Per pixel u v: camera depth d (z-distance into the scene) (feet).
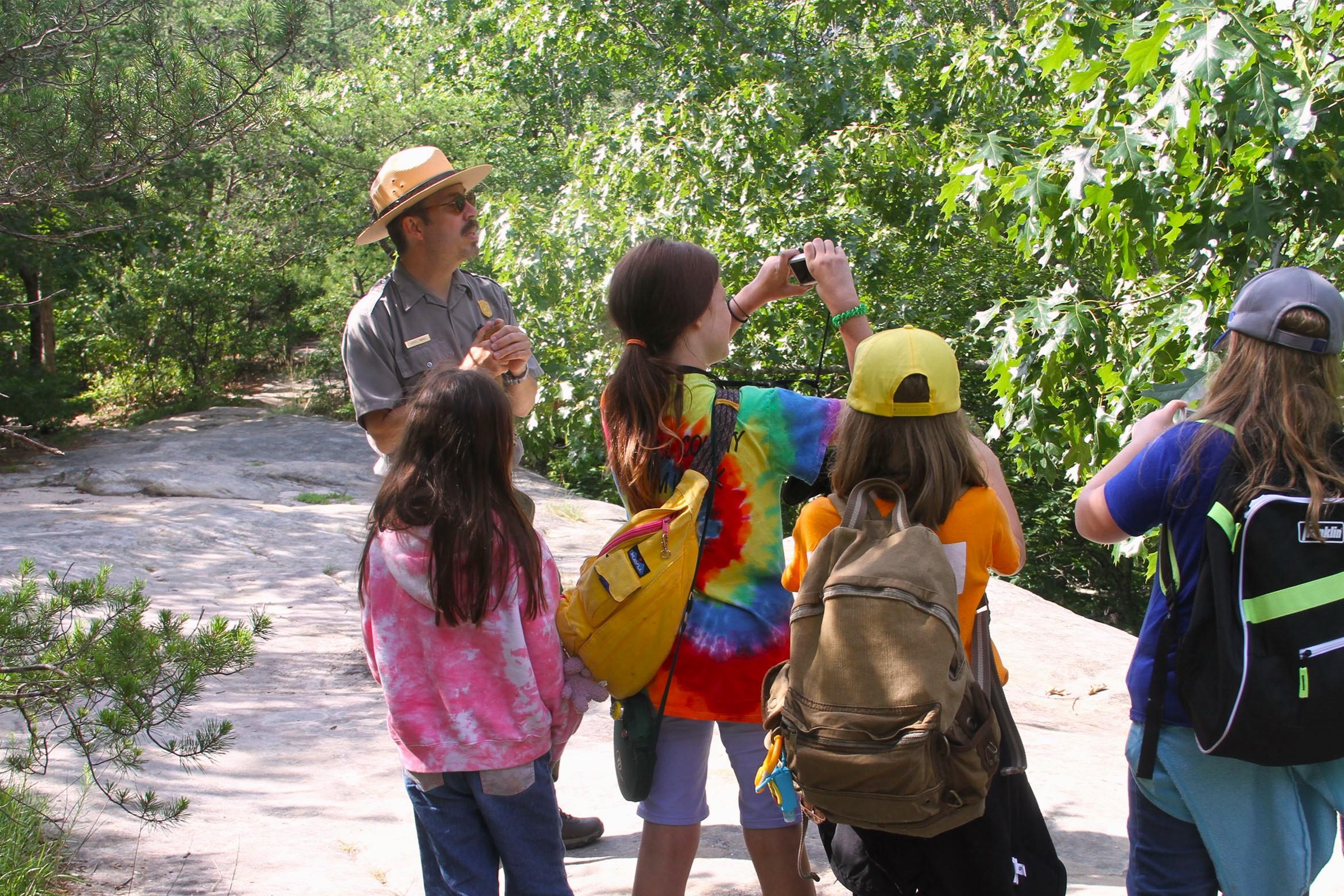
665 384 8.01
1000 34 40.57
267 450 49.39
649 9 65.00
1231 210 16.88
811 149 44.19
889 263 44.88
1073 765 15.39
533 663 7.65
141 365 67.46
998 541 7.12
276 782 14.24
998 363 20.11
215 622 11.37
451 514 7.37
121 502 36.35
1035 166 19.56
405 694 7.58
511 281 39.29
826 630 6.54
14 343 60.39
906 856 6.92
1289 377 6.48
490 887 7.77
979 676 7.09
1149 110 18.33
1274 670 6.08
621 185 43.52
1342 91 16.26
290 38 31.89
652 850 8.18
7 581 23.75
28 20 29.66
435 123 64.23
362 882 10.72
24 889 9.82
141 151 27.91
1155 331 18.63
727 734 8.08
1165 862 7.00
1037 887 7.02
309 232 67.36
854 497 7.00
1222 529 6.28
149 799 11.19
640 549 7.53
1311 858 6.73
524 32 69.15
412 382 10.00
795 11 62.08
